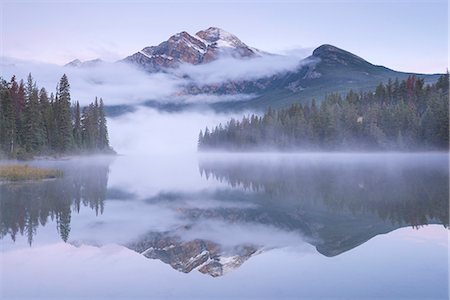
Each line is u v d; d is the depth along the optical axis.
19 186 42.75
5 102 87.94
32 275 16.31
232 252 19.48
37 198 35.00
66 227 24.58
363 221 25.80
